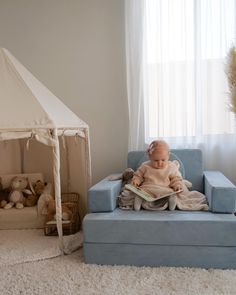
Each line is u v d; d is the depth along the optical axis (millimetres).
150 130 2627
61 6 2783
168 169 2111
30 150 2791
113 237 1730
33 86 2057
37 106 1887
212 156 2574
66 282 1564
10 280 1605
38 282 1574
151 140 2627
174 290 1462
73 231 2342
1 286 1548
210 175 2223
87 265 1746
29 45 2838
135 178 2113
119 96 2768
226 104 2363
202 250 1665
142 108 2631
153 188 2000
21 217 2443
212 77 2506
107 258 1750
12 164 2783
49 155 2777
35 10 2807
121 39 2727
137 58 2576
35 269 1722
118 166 2811
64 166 2744
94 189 1880
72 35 2791
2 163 2760
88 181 2525
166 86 2562
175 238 1678
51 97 2211
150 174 2113
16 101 1896
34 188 2605
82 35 2779
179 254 1688
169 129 2564
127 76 2621
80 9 2766
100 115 2811
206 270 1648
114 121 2793
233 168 2568
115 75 2762
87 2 2754
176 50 2531
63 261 1821
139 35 2561
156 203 1935
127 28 2590
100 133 2820
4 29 2848
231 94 2016
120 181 2199
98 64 2779
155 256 1708
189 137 2570
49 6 2793
